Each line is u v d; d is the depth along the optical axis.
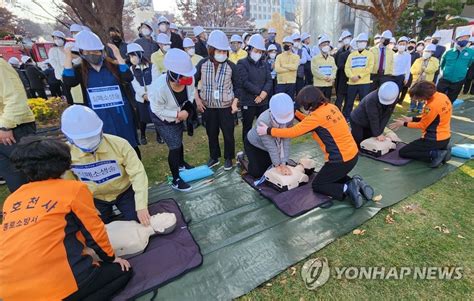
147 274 1.91
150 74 4.54
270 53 6.09
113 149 2.11
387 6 8.25
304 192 2.83
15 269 1.31
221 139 4.95
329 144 2.60
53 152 1.43
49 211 1.38
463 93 7.86
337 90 6.20
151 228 2.23
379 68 5.73
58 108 6.57
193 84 2.96
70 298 1.44
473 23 11.96
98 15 6.02
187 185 3.12
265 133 2.76
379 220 2.42
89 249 1.78
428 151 3.31
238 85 3.38
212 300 1.73
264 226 2.40
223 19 17.56
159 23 5.37
